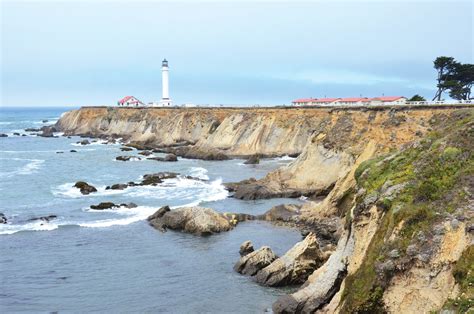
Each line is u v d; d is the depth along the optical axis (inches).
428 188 833.5
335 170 2167.8
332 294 984.3
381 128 2176.4
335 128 2309.3
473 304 636.7
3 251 1435.8
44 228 1667.1
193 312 1055.6
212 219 1663.4
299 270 1181.1
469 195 780.6
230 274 1266.0
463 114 1088.2
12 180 2603.3
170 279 1236.5
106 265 1332.4
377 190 944.3
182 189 2361.0
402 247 783.1
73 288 1179.3
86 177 2733.8
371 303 786.2
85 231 1649.9
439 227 759.7
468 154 863.1
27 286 1187.9
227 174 2819.9
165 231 1658.5
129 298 1127.0
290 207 1849.2
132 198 2158.0
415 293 739.4
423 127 2066.9
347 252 978.1
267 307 1069.1
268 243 1508.4
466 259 690.2
